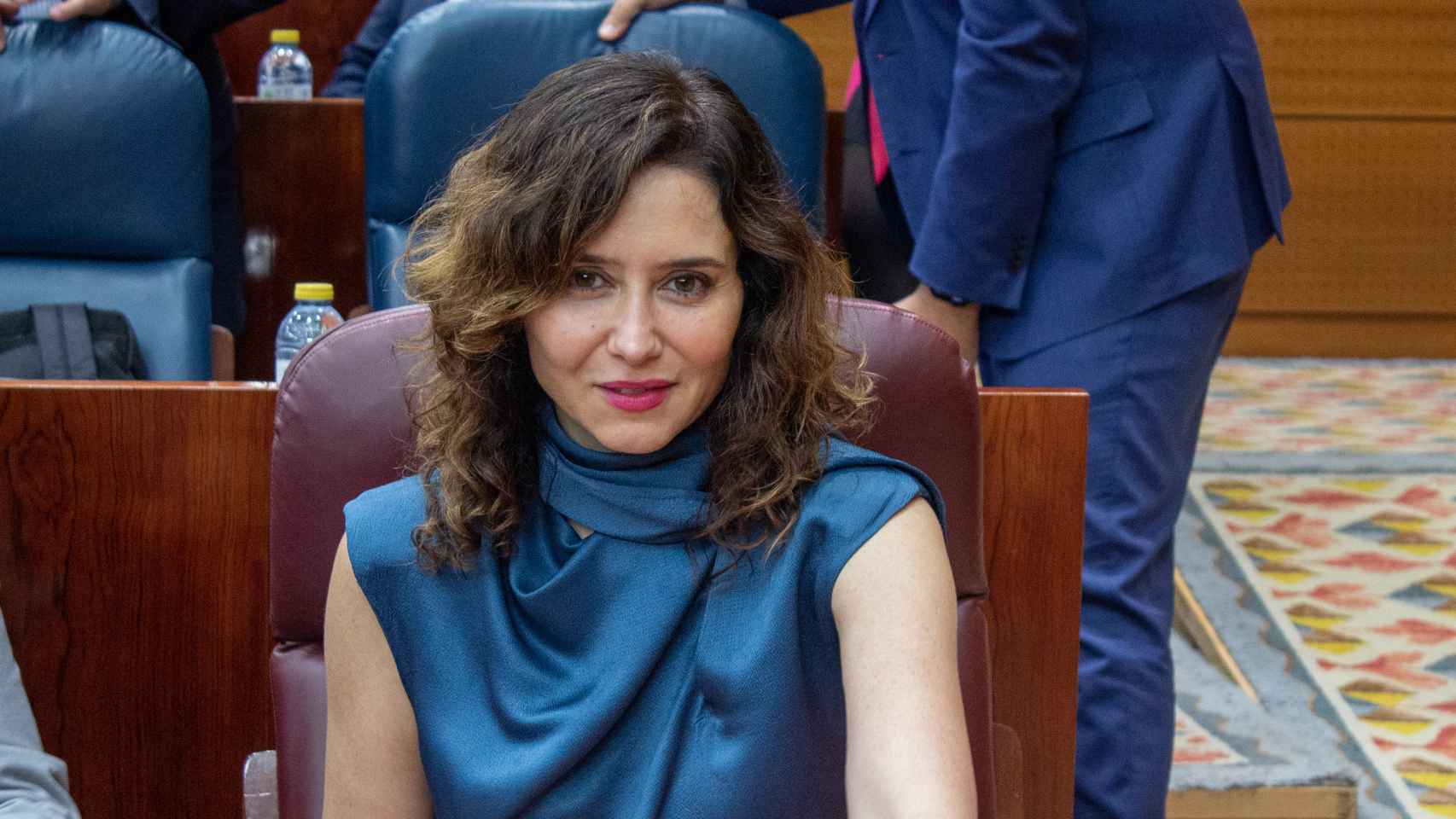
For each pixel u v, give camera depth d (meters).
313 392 2.98
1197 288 4.39
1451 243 10.53
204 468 3.59
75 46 5.42
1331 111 10.37
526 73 5.19
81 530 3.58
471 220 2.32
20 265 5.49
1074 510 3.64
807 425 2.46
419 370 2.92
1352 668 6.14
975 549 3.11
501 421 2.50
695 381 2.33
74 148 5.38
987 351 4.66
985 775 3.02
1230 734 5.61
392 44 5.20
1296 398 9.56
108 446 3.57
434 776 2.50
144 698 3.63
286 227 6.50
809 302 2.42
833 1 5.63
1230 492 7.75
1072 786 3.71
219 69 6.17
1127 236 4.38
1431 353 10.70
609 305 2.29
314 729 2.98
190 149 5.52
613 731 2.44
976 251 4.43
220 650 3.63
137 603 3.61
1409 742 5.58
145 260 5.59
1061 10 4.24
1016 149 4.33
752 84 5.22
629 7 5.19
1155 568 4.44
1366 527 7.38
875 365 3.01
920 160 4.66
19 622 3.58
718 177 2.27
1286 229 10.53
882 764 2.18
